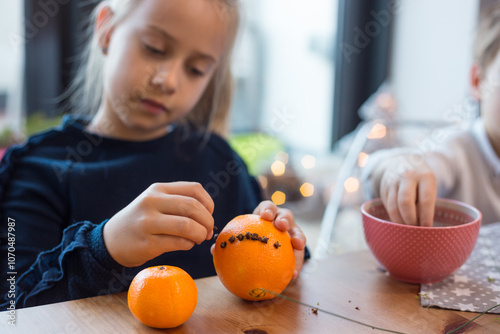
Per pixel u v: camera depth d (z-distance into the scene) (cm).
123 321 55
